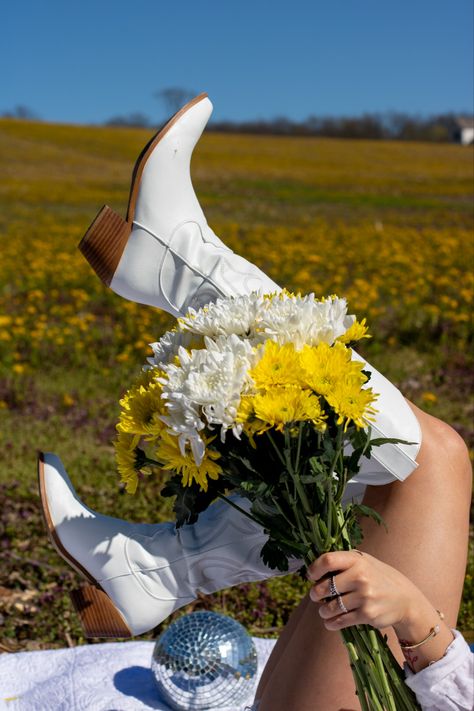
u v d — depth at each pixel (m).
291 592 3.51
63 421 6.04
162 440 1.47
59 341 7.72
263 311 1.52
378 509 1.97
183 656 2.32
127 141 57.56
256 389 1.40
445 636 1.52
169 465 1.47
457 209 26.98
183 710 2.34
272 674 2.05
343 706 1.89
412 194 32.19
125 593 2.12
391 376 7.29
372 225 22.17
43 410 6.31
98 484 4.73
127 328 8.48
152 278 2.10
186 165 2.11
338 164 45.38
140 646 2.72
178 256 2.07
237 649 2.35
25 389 6.77
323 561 1.42
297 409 1.36
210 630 2.36
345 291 10.47
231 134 70.50
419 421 2.01
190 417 1.38
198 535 2.13
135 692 2.44
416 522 1.92
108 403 6.51
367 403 1.43
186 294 2.09
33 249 15.27
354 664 1.54
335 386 1.39
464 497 1.98
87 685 2.47
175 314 2.14
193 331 1.55
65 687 2.46
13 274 12.15
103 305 10.28
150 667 2.58
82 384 7.01
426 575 1.89
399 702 1.55
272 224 23.16
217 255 2.09
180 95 56.69
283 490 1.49
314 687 1.91
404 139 59.50
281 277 11.93
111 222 2.08
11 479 4.80
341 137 63.66
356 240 16.69
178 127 2.07
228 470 1.50
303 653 1.95
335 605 1.43
